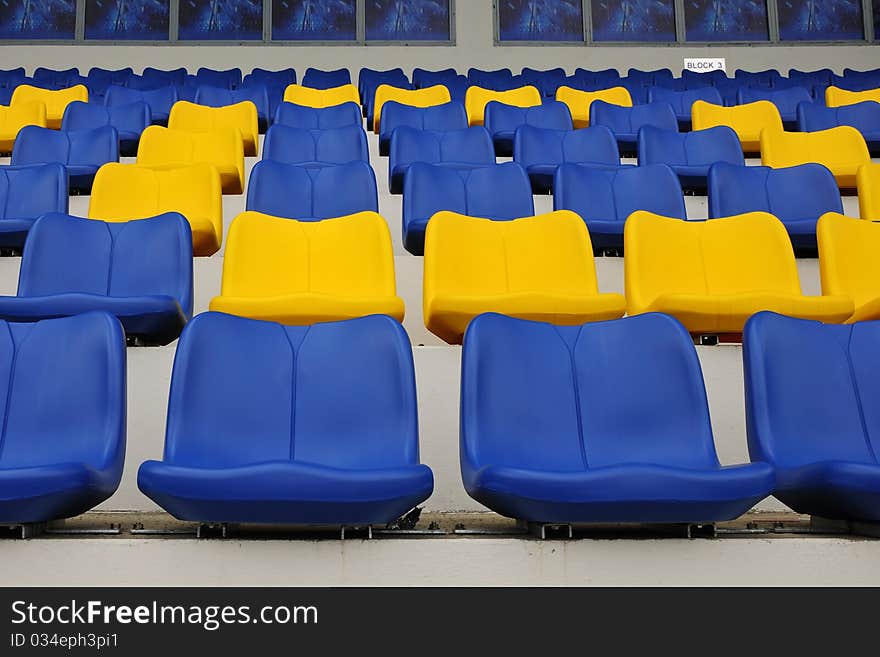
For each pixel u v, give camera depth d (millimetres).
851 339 1531
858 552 1251
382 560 1200
